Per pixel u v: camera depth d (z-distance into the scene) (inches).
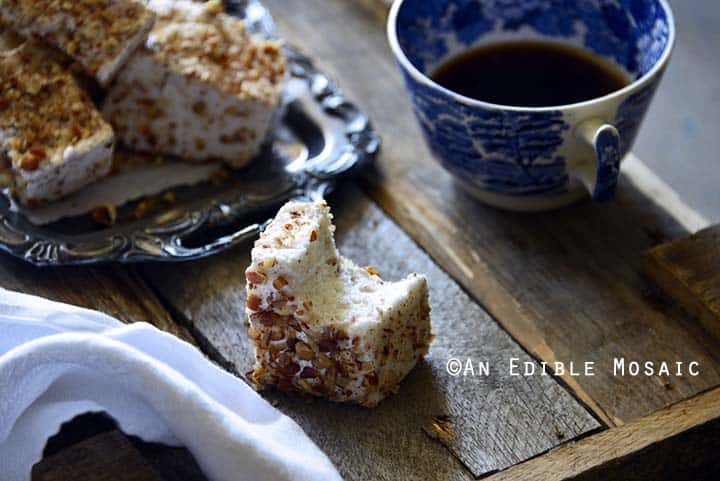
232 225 23.8
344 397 21.4
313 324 20.7
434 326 22.5
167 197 24.0
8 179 23.5
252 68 24.7
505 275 23.3
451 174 24.1
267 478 20.4
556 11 24.4
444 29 24.5
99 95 24.4
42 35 23.9
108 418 21.3
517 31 24.7
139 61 24.0
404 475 20.9
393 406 21.6
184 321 22.7
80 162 23.5
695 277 22.6
